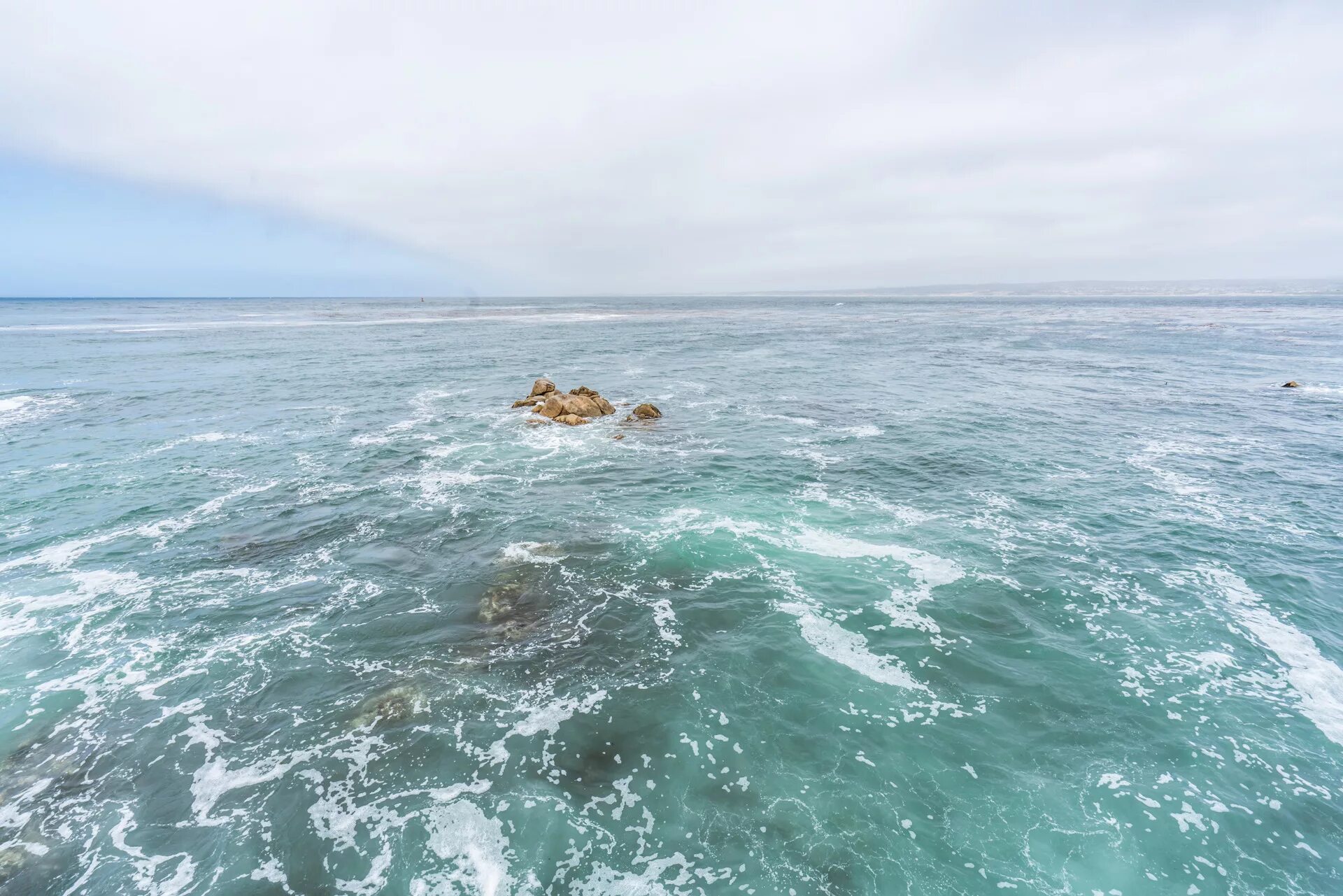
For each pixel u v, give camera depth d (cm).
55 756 1003
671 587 1520
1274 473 2281
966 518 1903
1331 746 1006
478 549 1723
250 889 792
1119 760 988
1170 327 8238
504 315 13662
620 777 968
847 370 4944
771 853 840
